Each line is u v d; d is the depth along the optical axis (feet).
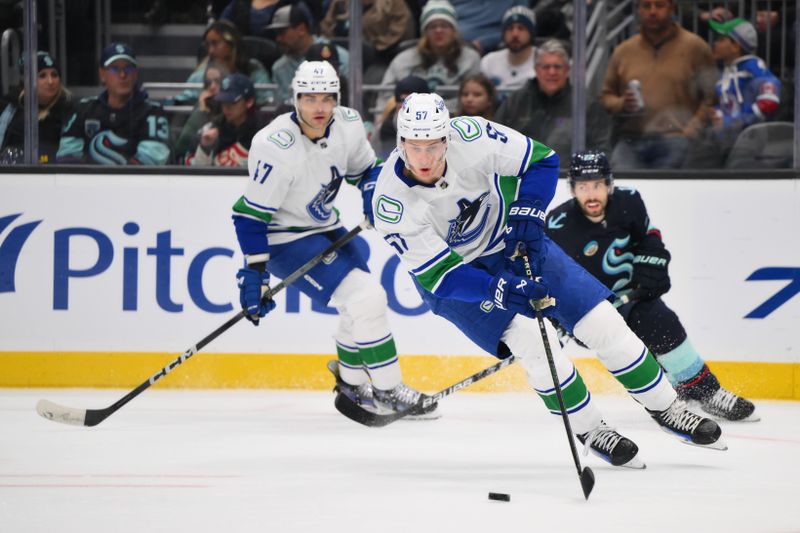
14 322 66.03
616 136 65.77
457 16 65.82
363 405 55.83
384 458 43.01
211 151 67.05
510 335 38.17
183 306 65.72
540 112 65.87
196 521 31.24
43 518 31.76
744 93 64.69
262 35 66.85
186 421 53.52
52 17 66.28
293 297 65.46
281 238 53.01
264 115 67.21
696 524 30.76
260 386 65.77
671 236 63.98
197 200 65.62
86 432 50.01
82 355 66.03
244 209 50.57
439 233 37.73
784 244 63.21
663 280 51.57
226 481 37.96
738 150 65.16
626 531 29.89
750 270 63.52
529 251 37.24
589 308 38.70
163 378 65.87
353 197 65.00
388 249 64.75
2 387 66.13
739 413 53.67
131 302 65.82
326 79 49.62
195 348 49.39
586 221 51.39
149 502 34.17
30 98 66.28
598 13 65.16
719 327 63.77
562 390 38.09
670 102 65.21
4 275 65.98
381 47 66.49
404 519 31.42
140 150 67.05
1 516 32.07
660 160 65.72
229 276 65.67
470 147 36.70
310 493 35.63
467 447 45.78
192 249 65.62
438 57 66.33
